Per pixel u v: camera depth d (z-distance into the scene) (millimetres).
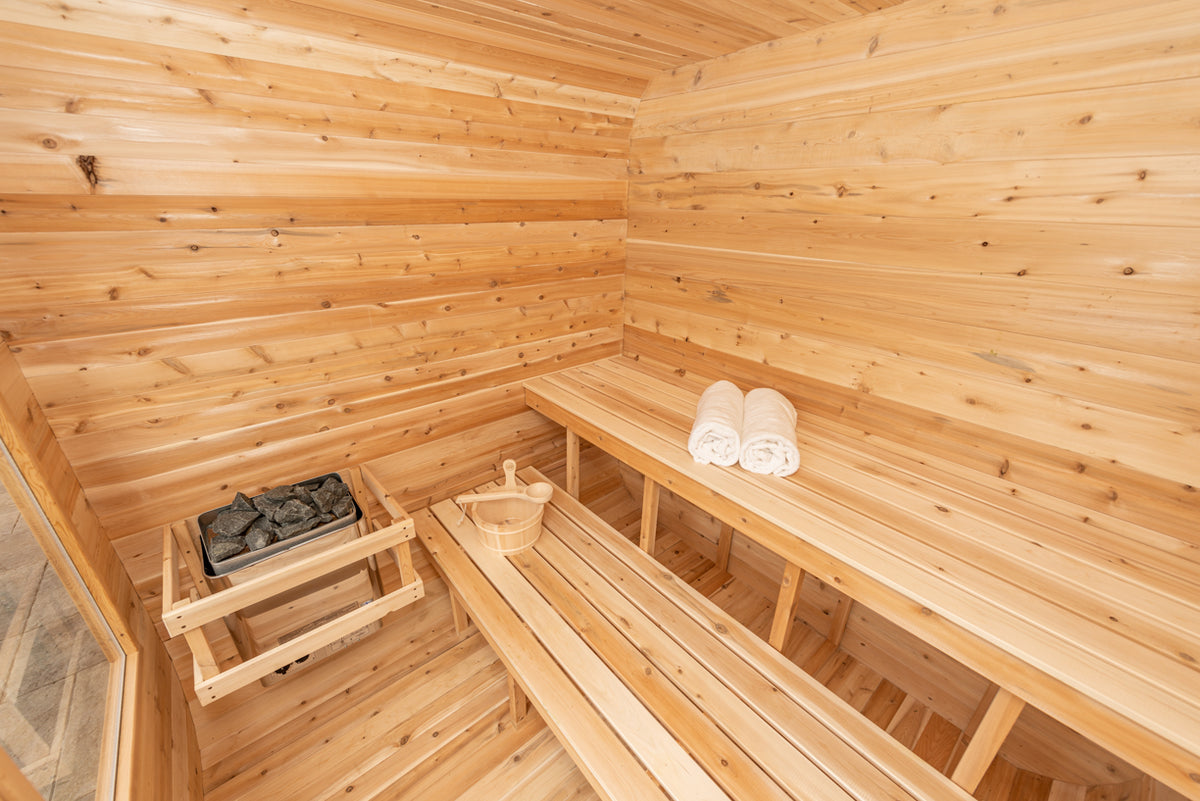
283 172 1330
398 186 1539
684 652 1298
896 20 1257
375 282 1595
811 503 1287
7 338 1088
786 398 1747
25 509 937
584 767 1065
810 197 1545
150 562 1410
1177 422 1064
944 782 1002
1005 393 1294
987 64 1145
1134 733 781
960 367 1358
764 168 1637
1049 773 1409
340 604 1517
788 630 1338
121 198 1141
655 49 1568
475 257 1796
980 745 998
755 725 1122
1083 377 1167
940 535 1165
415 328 1736
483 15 1267
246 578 1292
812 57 1435
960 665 1542
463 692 1595
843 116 1411
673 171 1933
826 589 1862
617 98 1910
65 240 1103
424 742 1451
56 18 983
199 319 1318
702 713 1147
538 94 1713
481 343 1935
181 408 1356
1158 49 946
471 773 1381
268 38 1196
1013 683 896
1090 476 1203
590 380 2137
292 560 1359
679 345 2160
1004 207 1187
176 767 1176
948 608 959
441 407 1916
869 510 1257
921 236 1340
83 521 1163
